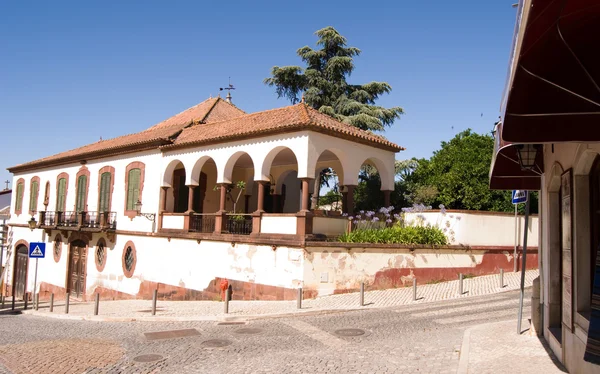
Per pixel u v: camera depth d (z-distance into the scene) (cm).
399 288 1644
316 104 2775
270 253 1589
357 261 1583
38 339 1081
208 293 1798
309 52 2800
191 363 823
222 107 2672
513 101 441
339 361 812
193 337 1040
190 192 2003
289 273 1520
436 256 1758
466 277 1825
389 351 867
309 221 1554
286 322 1184
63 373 787
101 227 2283
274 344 950
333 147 1720
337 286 1536
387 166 1977
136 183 2250
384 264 1636
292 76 2791
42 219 2711
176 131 2192
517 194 1055
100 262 2397
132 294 2164
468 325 1082
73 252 2633
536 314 913
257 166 1741
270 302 1502
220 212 1819
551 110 451
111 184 2408
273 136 1705
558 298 817
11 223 3256
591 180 625
